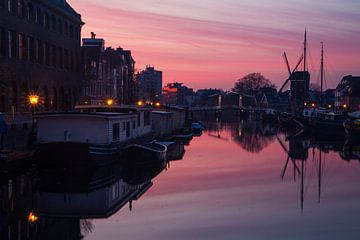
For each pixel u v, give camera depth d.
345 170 40.50
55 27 63.09
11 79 48.47
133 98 106.06
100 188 30.78
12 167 33.72
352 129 76.94
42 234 20.41
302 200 27.81
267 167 41.72
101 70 91.00
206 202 26.84
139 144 46.03
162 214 23.94
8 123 43.25
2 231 20.89
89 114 37.25
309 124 93.50
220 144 64.69
